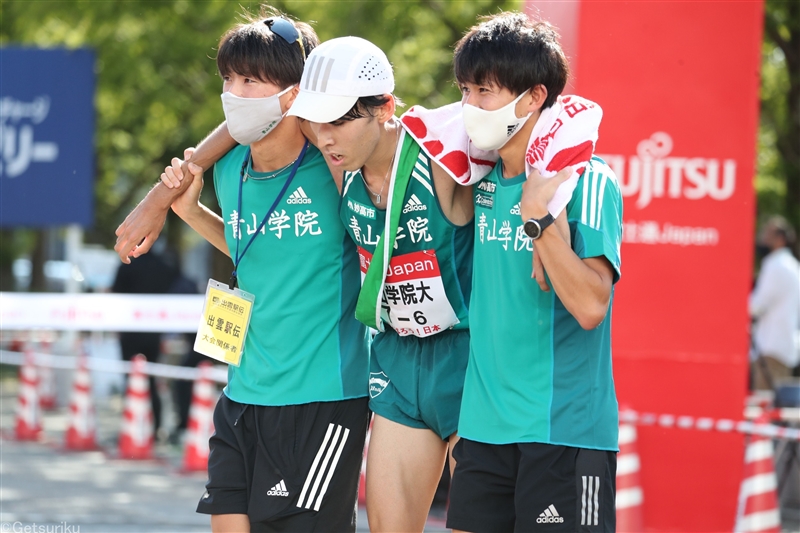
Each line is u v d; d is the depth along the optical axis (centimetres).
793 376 3966
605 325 1038
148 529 2083
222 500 1198
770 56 5112
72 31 5081
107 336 4931
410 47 4556
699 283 1981
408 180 1107
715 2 1969
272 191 1176
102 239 9194
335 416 1187
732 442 1969
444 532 2081
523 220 961
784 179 4969
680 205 1984
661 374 1995
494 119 988
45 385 4266
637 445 1989
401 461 1177
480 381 1062
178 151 6438
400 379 1189
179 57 4884
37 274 8188
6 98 3612
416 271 1145
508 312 1031
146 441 3155
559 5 2008
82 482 2641
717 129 1975
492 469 1048
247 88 1125
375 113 1070
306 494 1183
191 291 3566
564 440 1005
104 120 5931
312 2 4306
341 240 1185
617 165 1995
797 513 2361
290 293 1176
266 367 1182
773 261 3167
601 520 1012
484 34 988
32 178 3612
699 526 1972
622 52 1988
